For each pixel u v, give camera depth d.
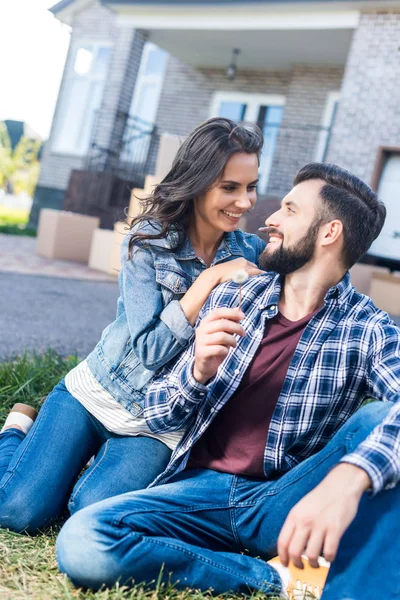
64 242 9.25
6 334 4.23
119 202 10.81
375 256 8.33
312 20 9.37
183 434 1.83
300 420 1.60
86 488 1.82
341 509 1.24
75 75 14.08
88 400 1.96
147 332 1.83
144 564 1.44
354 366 1.61
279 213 1.68
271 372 1.63
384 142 8.63
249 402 1.64
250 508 1.58
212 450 1.68
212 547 1.63
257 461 1.62
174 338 1.81
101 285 7.39
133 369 1.90
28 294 5.94
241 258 1.86
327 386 1.60
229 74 11.70
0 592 1.42
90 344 4.36
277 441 1.60
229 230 1.96
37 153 26.56
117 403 1.91
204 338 1.55
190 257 1.96
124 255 1.94
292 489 1.52
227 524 1.60
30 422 2.14
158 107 13.22
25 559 1.62
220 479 1.63
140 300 1.86
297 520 1.26
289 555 1.27
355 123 8.84
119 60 12.06
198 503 1.59
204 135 1.87
